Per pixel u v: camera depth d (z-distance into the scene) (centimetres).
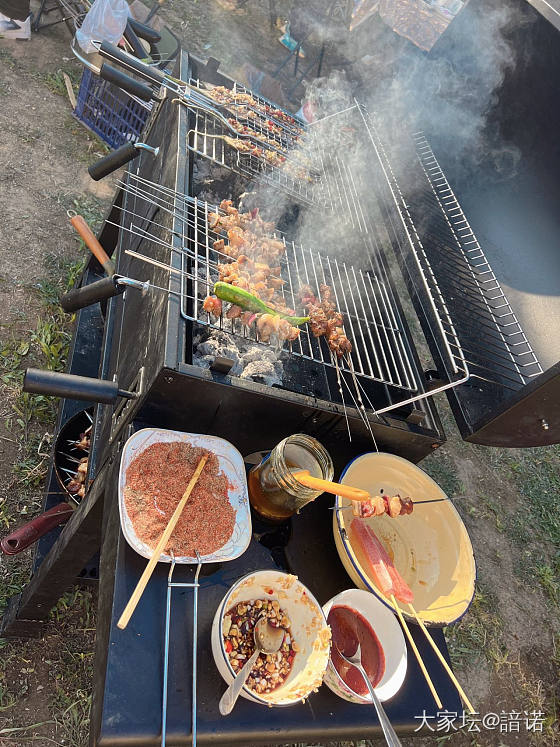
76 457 292
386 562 197
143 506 175
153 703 150
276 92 606
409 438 237
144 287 205
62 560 211
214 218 256
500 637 386
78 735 248
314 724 167
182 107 292
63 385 180
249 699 159
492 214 326
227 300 218
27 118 469
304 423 223
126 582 164
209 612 173
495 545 435
